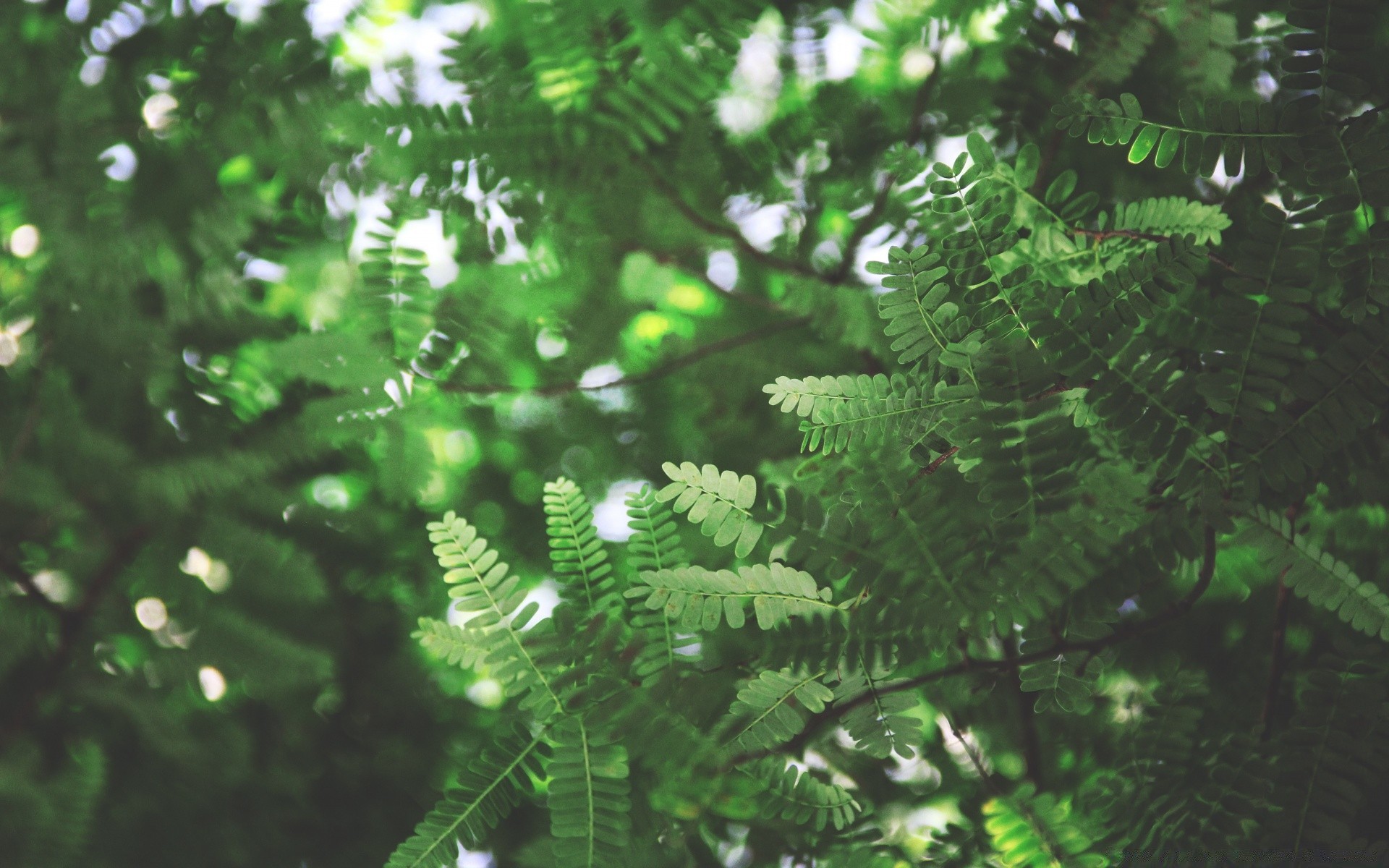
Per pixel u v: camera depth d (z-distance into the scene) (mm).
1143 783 1313
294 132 1553
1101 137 1237
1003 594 1196
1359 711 1245
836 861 1383
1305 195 1210
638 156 1510
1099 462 1267
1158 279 1211
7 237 1570
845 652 1217
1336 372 1190
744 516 1222
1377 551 1360
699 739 1253
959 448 1205
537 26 1452
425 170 1485
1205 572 1265
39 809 1561
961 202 1231
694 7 1450
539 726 1299
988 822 1284
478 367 1528
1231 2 1435
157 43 1566
